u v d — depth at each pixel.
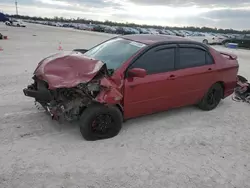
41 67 3.68
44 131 3.96
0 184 2.75
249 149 3.83
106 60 4.18
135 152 3.54
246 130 4.47
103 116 3.72
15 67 9.05
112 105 3.73
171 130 4.29
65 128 4.10
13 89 6.13
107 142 3.76
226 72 5.21
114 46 4.53
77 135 3.91
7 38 23.03
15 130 3.92
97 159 3.32
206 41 28.16
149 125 4.42
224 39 28.20
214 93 5.25
